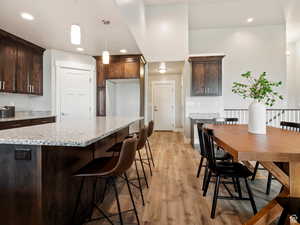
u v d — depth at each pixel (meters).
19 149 1.25
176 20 4.82
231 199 2.00
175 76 7.79
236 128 2.71
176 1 4.56
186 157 3.90
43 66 4.42
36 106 4.45
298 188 1.42
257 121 2.20
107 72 5.02
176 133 7.25
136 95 5.44
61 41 3.85
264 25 5.39
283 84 5.32
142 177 2.80
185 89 5.46
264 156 1.29
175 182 2.64
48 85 4.42
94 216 1.85
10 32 3.37
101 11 2.59
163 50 5.01
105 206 2.02
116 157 1.85
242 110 5.34
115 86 5.54
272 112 5.29
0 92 3.46
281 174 1.49
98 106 5.02
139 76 4.93
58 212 1.42
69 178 1.57
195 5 4.51
